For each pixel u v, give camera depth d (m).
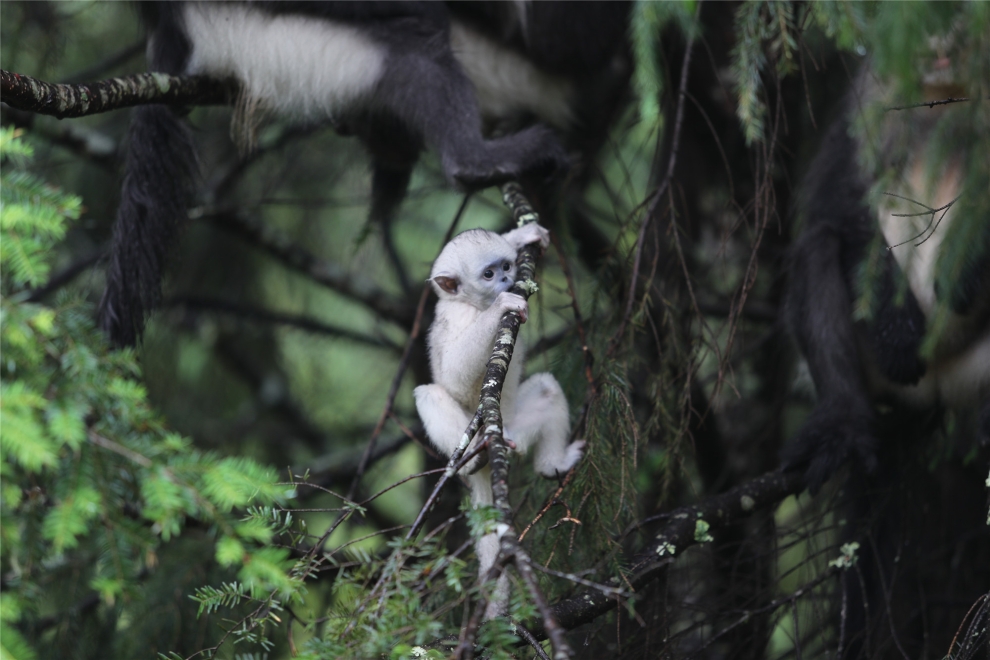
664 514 6.67
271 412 13.21
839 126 8.16
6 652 3.44
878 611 7.02
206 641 7.58
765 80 8.61
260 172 12.18
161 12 8.21
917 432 8.05
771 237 9.84
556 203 8.30
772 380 10.06
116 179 8.98
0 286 3.82
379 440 11.77
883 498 7.57
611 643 6.52
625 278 7.32
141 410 3.79
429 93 8.01
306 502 10.57
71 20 10.27
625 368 6.69
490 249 6.15
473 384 5.91
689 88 9.41
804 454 7.10
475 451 4.50
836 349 7.41
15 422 3.45
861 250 7.69
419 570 4.01
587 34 9.21
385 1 8.17
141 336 7.54
